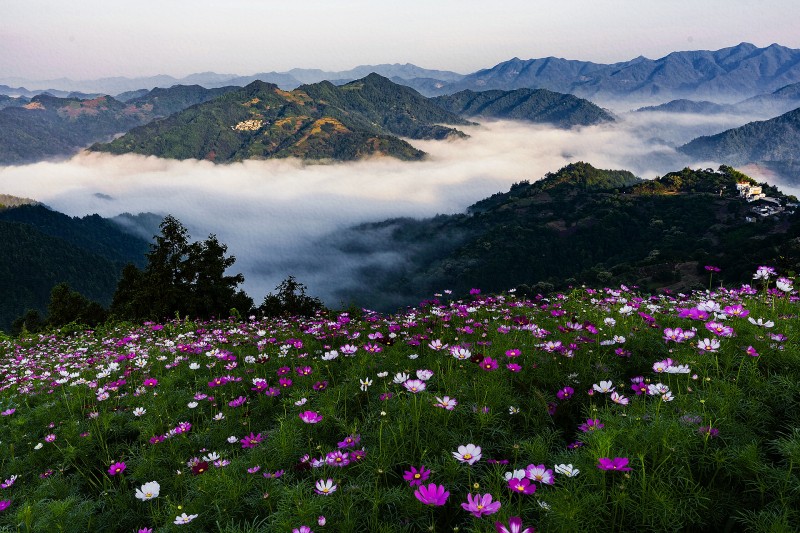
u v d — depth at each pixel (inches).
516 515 115.2
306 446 178.5
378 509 133.1
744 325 209.6
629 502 116.3
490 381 189.6
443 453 149.4
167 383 280.8
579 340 227.0
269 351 324.2
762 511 113.9
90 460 218.2
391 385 213.3
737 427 138.6
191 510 149.2
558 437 164.7
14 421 266.2
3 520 169.3
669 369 156.7
